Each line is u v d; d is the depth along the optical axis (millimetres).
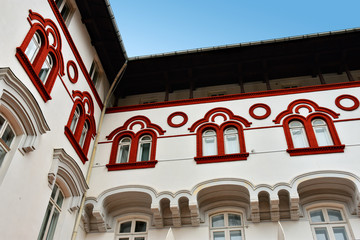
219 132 14328
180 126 14977
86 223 12844
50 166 11188
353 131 13188
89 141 14531
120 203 13422
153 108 16047
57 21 12688
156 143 14562
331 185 12062
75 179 12281
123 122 15812
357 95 14383
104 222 12797
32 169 10234
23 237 9508
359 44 15922
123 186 13109
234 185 12273
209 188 12445
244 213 12359
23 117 9953
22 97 9781
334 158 12438
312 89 15055
